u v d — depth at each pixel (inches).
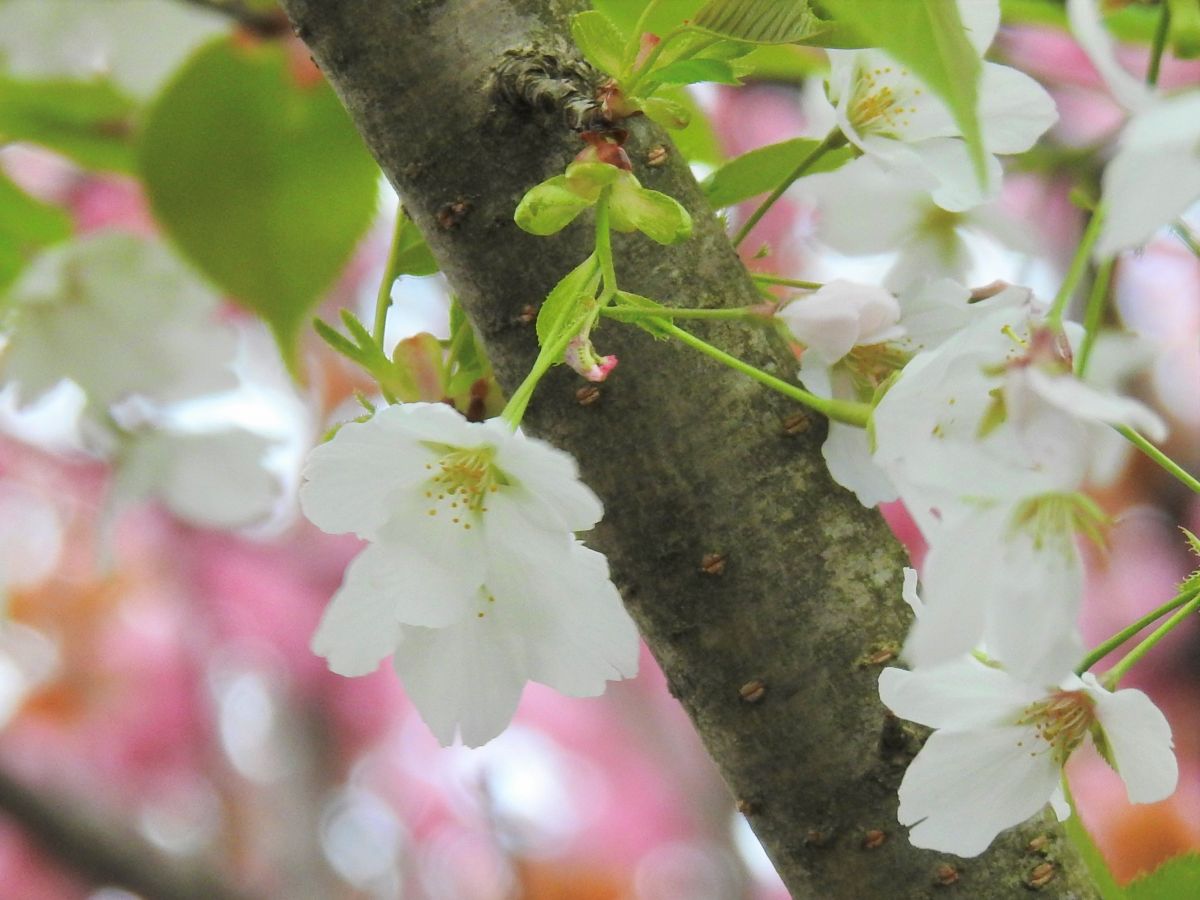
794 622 22.6
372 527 22.3
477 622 22.5
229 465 33.0
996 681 22.2
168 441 32.7
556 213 22.1
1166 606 22.4
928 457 21.6
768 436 22.7
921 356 21.9
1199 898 23.3
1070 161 26.2
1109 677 22.4
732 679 22.7
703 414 22.7
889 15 20.6
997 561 21.5
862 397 22.8
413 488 22.3
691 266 22.8
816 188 25.4
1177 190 20.7
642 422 22.7
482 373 23.8
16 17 29.2
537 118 22.7
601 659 22.4
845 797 22.5
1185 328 50.8
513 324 22.9
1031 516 21.5
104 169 28.2
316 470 22.3
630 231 22.3
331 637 22.5
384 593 22.4
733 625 22.6
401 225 24.0
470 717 22.5
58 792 48.5
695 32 22.2
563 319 22.2
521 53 22.7
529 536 22.2
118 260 30.5
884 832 22.5
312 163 26.5
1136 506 54.2
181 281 30.9
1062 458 21.3
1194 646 57.5
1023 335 21.9
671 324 22.3
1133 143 20.7
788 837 22.7
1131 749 22.2
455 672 22.5
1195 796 57.9
